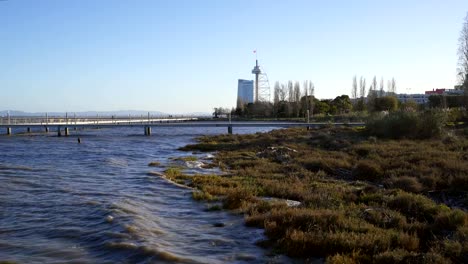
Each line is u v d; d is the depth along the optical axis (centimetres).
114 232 1074
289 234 959
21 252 944
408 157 2359
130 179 2008
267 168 2330
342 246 883
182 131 7856
